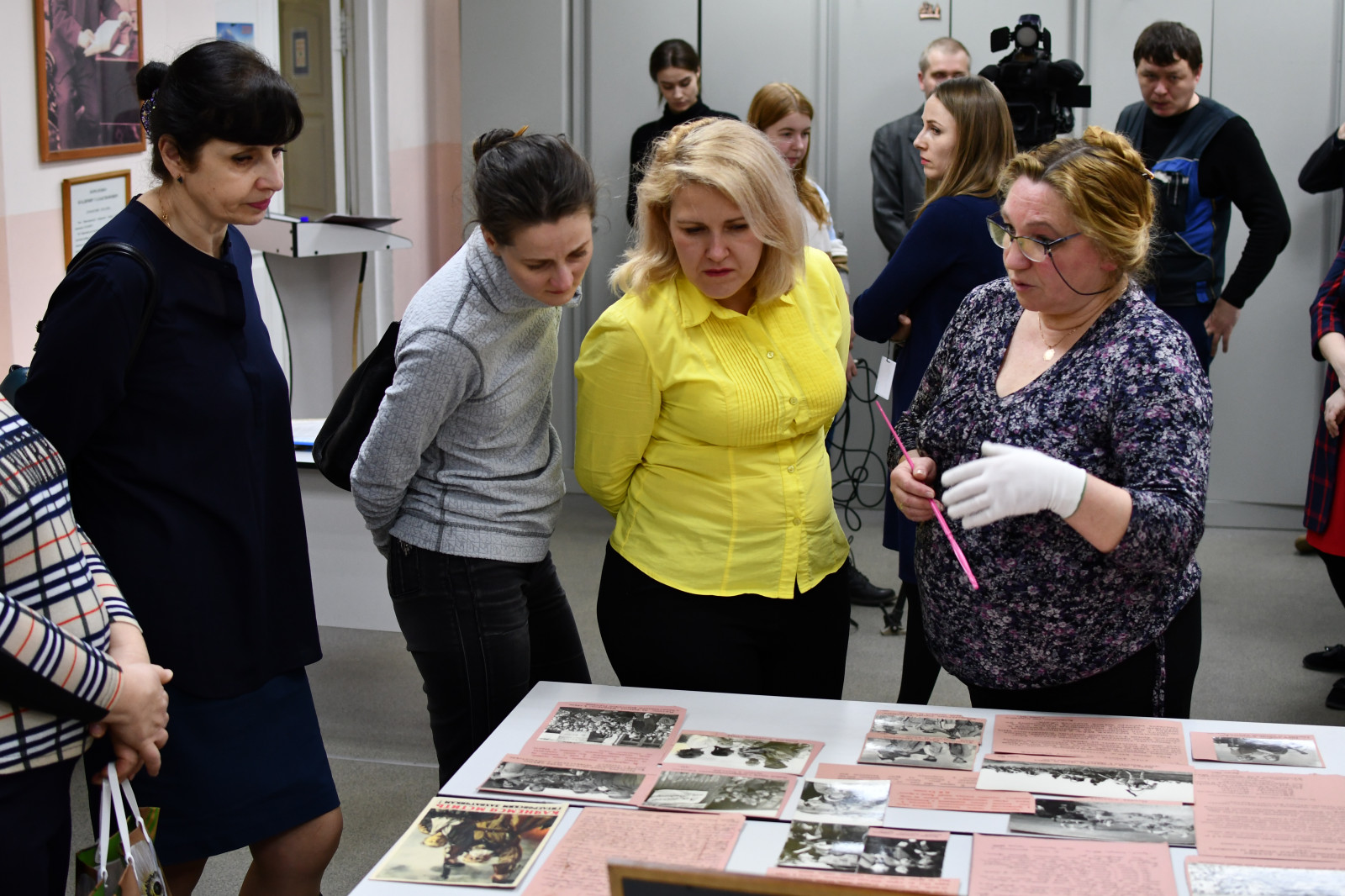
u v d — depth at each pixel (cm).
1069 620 158
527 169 159
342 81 523
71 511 142
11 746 131
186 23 342
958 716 162
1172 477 144
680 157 166
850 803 139
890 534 292
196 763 169
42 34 275
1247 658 358
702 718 165
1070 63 381
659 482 186
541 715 168
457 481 184
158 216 165
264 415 176
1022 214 148
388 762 301
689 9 498
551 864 129
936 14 479
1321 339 305
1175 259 411
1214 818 133
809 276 192
